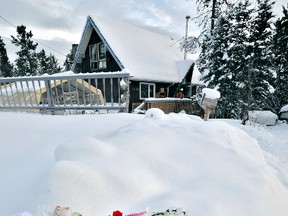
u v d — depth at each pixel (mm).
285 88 12398
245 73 10680
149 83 15383
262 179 1772
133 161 1746
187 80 18031
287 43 13406
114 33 16094
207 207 1301
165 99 10539
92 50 17141
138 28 20422
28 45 36469
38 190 1273
